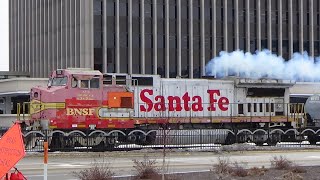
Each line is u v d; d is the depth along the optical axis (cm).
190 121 3875
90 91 3553
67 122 3478
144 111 3719
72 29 6838
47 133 3388
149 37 6819
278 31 7338
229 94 4038
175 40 6931
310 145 4131
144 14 6806
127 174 2227
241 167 2353
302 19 7462
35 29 8188
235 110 4041
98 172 2030
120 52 6694
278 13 7356
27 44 8588
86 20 6581
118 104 3619
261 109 4125
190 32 6975
